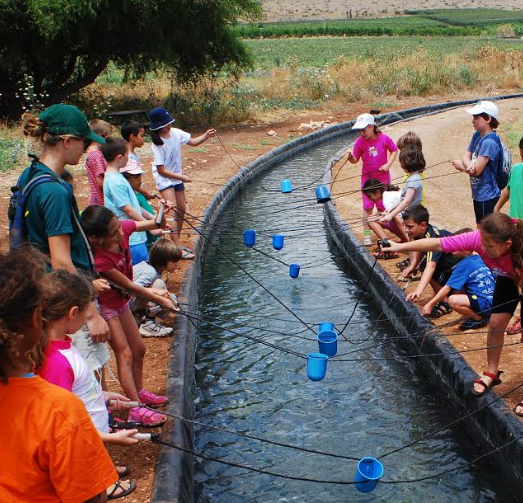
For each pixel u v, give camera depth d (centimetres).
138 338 477
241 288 831
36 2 1555
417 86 2659
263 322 733
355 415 555
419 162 775
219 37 1930
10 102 1800
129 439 326
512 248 447
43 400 222
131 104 2062
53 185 374
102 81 2538
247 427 538
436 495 456
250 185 1388
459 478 474
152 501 382
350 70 2761
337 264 922
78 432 223
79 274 342
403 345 675
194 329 671
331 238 1012
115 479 232
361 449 508
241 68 2131
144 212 689
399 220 808
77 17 1653
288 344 678
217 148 1644
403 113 2244
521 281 460
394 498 454
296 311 761
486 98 2536
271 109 2233
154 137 793
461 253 619
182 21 1845
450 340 607
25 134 391
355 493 458
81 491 224
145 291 470
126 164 646
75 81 1900
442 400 576
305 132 1909
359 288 833
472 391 512
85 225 433
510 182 585
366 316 751
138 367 484
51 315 323
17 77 1798
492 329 493
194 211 1055
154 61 1900
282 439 521
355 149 893
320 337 555
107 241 439
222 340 691
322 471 480
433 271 640
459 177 1307
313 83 2489
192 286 757
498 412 478
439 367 583
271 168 1562
